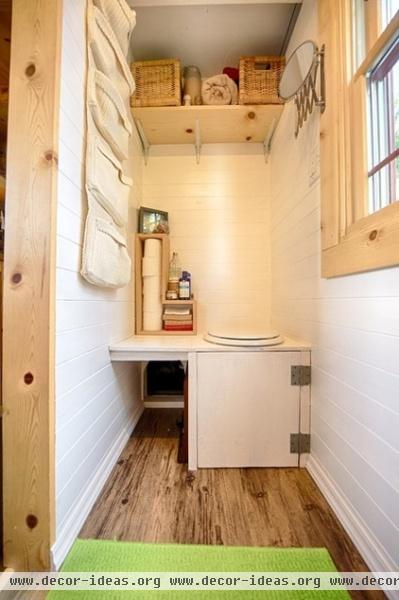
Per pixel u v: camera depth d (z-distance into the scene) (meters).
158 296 2.13
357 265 1.05
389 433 0.90
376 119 1.08
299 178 1.69
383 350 0.94
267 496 1.29
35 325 0.91
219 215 2.40
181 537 1.06
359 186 1.13
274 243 2.26
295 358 1.50
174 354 1.53
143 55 2.11
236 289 2.40
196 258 2.40
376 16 1.09
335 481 1.22
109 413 1.53
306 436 1.50
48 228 0.91
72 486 1.08
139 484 1.38
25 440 0.91
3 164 1.32
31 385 0.90
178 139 2.33
